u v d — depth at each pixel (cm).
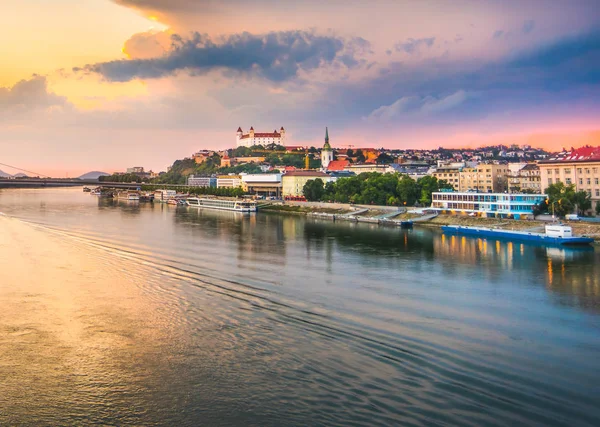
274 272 12531
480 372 6688
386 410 5731
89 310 9181
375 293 10550
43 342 7694
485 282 11675
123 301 9738
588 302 10025
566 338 7962
